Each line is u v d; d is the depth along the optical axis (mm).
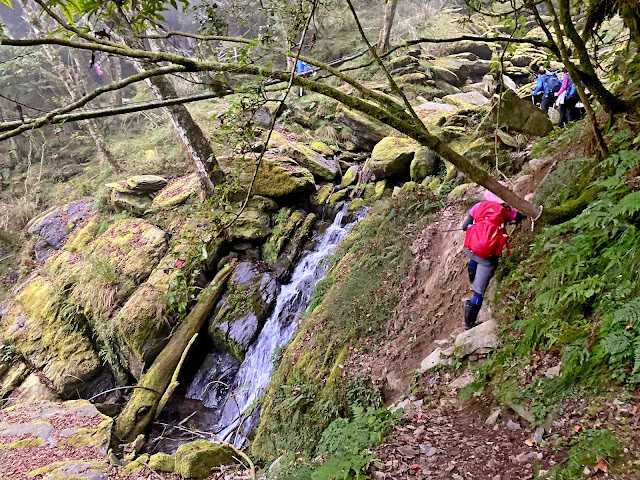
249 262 9633
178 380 8852
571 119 7180
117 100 18234
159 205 11383
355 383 5340
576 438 2590
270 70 2010
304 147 11375
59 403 8398
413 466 3115
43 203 15289
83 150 17031
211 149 9734
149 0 1757
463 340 4469
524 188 5730
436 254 6309
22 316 11148
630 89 3799
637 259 2982
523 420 3148
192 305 9055
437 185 8070
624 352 2693
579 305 3379
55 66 12836
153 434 7957
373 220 7891
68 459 6484
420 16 18516
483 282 4355
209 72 2146
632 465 2182
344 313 6512
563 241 4148
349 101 2102
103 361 9891
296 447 5344
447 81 14945
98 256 10508
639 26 3143
